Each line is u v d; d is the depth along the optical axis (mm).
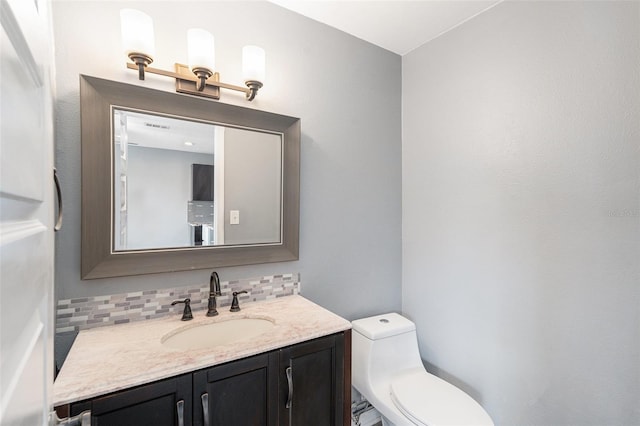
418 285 1932
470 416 1278
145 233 1216
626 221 1113
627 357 1115
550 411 1321
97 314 1139
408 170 1997
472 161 1621
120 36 1176
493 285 1531
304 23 1621
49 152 589
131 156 1189
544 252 1340
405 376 1624
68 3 1091
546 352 1334
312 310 1363
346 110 1784
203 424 893
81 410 743
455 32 1704
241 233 1434
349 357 1212
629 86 1101
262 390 1004
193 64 1188
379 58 1923
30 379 425
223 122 1370
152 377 825
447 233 1756
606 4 1150
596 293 1189
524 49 1398
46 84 554
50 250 592
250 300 1477
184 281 1308
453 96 1716
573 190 1247
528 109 1386
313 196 1674
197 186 1326
